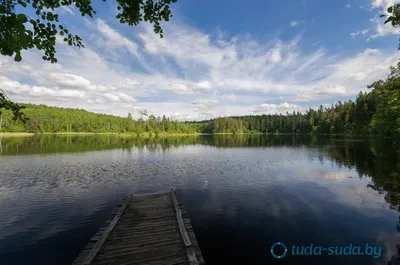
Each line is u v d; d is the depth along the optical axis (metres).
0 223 8.43
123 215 8.55
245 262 6.10
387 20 2.91
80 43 3.10
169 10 4.12
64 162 21.67
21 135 73.75
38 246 6.89
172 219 8.15
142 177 15.74
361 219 8.66
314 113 98.31
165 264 5.36
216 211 9.57
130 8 3.97
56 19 2.85
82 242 7.12
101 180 14.95
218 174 16.61
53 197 11.39
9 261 6.14
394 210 9.42
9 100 2.80
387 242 7.07
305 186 13.20
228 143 47.78
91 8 3.35
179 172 17.36
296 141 50.38
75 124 105.12
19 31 1.94
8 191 12.39
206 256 6.36
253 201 10.78
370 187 12.63
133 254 5.78
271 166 19.64
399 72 23.73
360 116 53.75
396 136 33.88
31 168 18.69
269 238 7.32
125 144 44.66
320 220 8.63
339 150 29.34
